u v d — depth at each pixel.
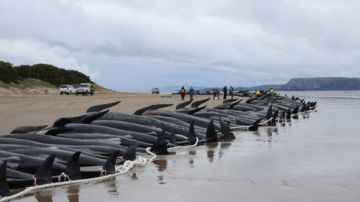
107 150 6.76
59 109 21.70
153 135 8.88
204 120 11.59
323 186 4.80
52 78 79.75
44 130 7.20
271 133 11.66
